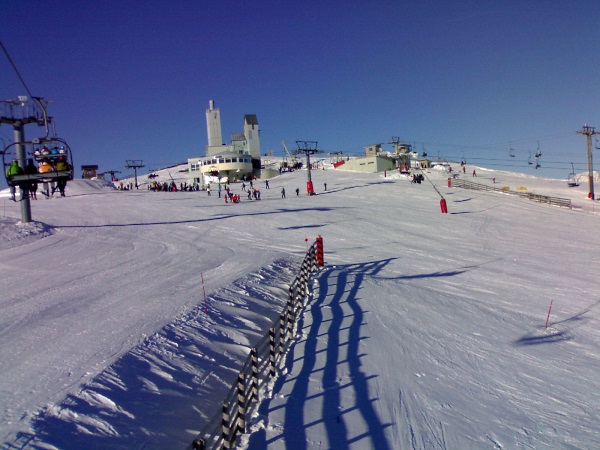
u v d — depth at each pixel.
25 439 6.26
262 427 7.95
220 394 9.10
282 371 10.23
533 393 10.19
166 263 20.94
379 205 49.09
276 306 15.34
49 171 23.55
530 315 16.30
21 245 25.95
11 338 10.51
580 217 45.69
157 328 10.97
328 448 7.51
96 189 72.00
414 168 88.81
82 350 9.56
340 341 12.16
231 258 22.62
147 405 7.86
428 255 27.31
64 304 13.55
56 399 7.35
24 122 26.25
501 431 8.51
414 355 11.70
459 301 17.55
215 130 111.69
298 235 32.62
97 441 6.62
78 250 24.42
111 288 15.70
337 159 118.75
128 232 31.20
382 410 8.85
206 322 12.10
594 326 15.29
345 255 26.78
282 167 106.94
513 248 30.41
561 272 23.72
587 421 9.08
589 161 61.56
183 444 7.29
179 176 118.75
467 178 80.88
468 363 11.58
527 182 79.81
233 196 52.75
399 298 16.95
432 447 7.79
